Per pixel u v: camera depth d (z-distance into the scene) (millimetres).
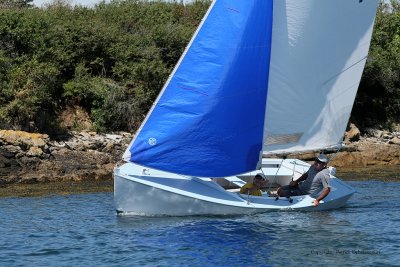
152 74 115125
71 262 42969
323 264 42531
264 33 54156
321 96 57750
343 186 60938
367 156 107625
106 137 102312
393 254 44844
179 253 44594
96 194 72750
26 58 108438
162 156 53406
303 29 55844
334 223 53750
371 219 55844
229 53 53750
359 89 139375
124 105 109438
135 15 135125
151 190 53625
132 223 52875
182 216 54469
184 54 53656
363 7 58062
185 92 53562
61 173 85438
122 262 42781
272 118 56219
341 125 59312
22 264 42656
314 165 57906
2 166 84250
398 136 128000
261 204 55469
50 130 101312
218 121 53750
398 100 141375
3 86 100500
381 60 138500
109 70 116938
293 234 49844
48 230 52219
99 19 128750
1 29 108812
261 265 42219
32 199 69312
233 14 53875
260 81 54312
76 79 111000
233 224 52312
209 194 54469
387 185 80625
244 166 54469
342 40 57750
